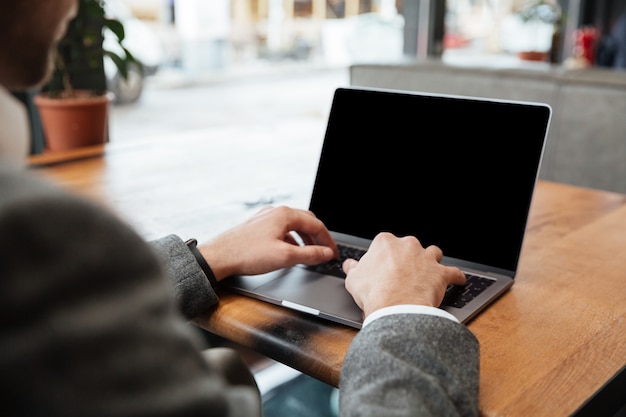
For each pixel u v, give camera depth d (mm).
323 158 1208
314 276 977
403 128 1139
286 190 1431
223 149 1804
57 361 358
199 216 1257
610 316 874
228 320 867
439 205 1078
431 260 849
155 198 1368
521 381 710
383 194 1135
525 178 1008
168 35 3830
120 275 382
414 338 657
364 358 639
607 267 1042
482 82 2516
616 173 2281
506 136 1040
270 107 4273
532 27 4391
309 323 854
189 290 865
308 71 4383
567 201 1403
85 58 2500
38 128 2449
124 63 2438
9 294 352
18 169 389
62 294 360
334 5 4191
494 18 4508
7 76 468
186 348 409
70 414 360
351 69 2877
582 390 696
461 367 656
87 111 2037
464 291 921
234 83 4301
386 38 4316
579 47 4574
